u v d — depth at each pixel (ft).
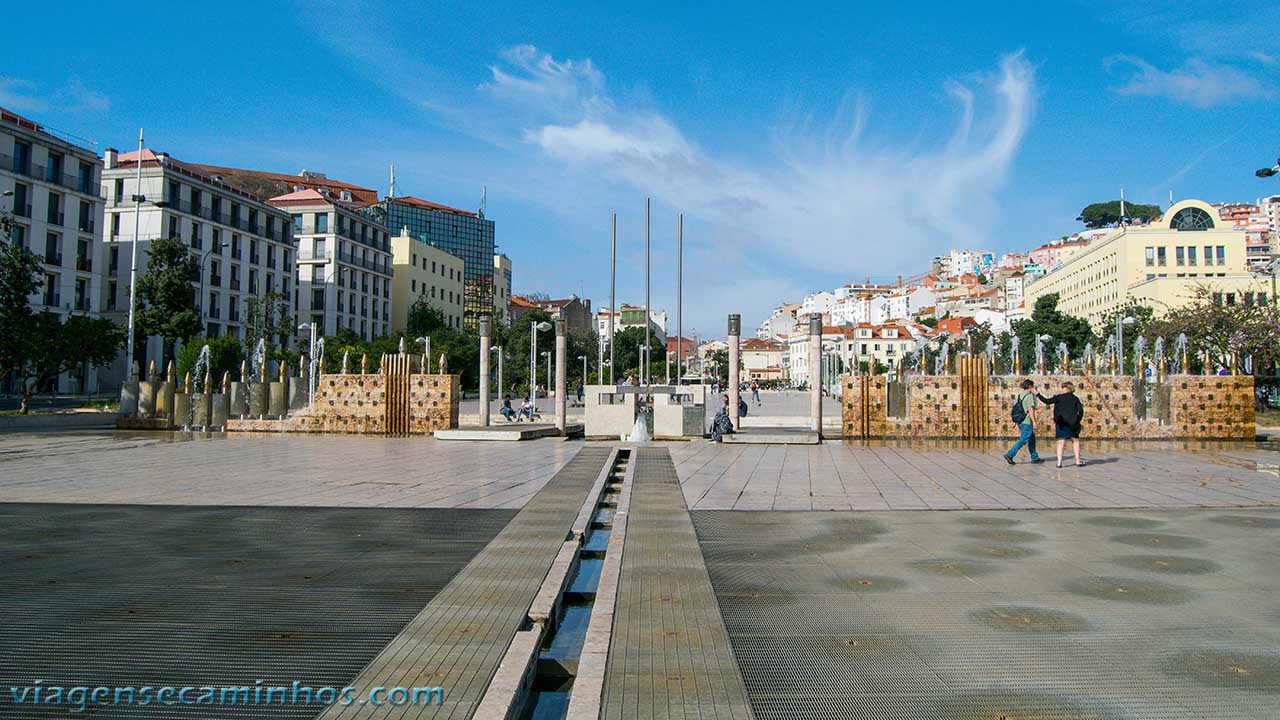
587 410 72.69
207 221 185.98
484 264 434.71
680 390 78.59
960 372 68.80
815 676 14.69
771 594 20.10
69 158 159.84
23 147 150.71
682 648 15.65
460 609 18.08
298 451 59.06
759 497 36.60
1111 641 16.56
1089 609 18.78
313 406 75.97
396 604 18.85
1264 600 19.48
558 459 53.01
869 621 17.93
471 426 83.46
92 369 166.81
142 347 168.45
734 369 72.64
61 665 14.98
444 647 15.51
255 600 19.21
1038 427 67.77
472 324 322.55
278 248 213.66
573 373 288.51
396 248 278.26
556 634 18.10
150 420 80.59
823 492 38.34
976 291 557.74
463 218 425.28
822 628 17.46
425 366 77.41
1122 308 210.59
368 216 264.31
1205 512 32.48
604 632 16.60
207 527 28.66
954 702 13.57
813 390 70.44
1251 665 15.24
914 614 18.44
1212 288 233.14
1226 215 590.55
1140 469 48.44
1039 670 14.99
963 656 15.74
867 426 68.69
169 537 26.84
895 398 72.95
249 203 201.36
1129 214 563.48
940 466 50.34
